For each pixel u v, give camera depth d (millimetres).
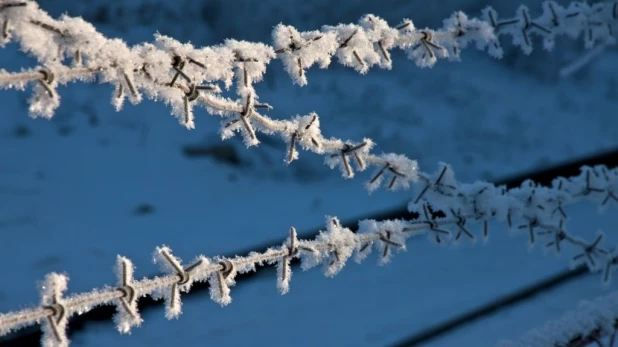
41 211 11078
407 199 13297
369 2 19734
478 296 9445
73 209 11367
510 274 10289
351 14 19719
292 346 7930
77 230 10664
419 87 20219
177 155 13984
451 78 21062
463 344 8289
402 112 18359
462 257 10781
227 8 18688
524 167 16922
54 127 14109
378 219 12297
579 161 15461
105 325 7812
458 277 10062
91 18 17500
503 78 22484
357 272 9977
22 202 11227
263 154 14516
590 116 21328
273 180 13820
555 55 23000
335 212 12477
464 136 18094
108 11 17672
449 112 19203
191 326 8117
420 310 8961
